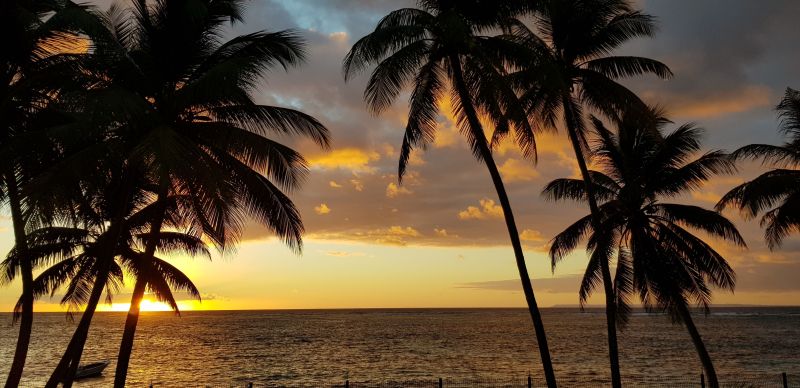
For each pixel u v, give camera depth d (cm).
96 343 9450
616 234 2761
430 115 1973
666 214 2677
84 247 2478
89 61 1558
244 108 1703
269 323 17638
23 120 1653
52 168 1395
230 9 1784
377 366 5438
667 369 4966
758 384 3291
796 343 8162
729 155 2369
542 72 1762
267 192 1691
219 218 1591
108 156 1468
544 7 1847
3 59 1578
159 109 1642
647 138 2623
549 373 1741
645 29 2197
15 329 14112
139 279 1641
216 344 8588
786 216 2230
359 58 1752
